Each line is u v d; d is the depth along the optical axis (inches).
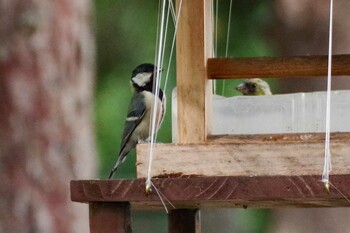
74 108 548.1
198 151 274.8
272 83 552.7
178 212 341.4
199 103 282.4
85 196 269.7
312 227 582.9
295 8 564.7
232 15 561.0
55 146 540.1
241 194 265.1
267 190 264.1
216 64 287.3
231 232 590.6
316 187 262.2
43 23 539.2
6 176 530.3
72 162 543.5
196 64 283.1
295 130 290.2
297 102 290.7
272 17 564.7
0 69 534.0
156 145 275.4
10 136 532.7
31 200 532.7
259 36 563.8
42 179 534.9
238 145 274.1
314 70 287.1
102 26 591.5
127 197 268.7
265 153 273.6
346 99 286.4
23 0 537.6
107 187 269.3
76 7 551.8
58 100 542.3
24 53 536.4
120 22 594.2
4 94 533.6
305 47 565.9
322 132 283.4
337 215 581.0
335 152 271.3
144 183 267.9
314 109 289.1
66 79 546.3
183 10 284.5
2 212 529.3
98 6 592.4
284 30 563.8
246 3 562.3
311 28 566.3
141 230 596.1
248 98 293.4
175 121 298.2
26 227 531.2
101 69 588.4
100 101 581.9
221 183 265.9
